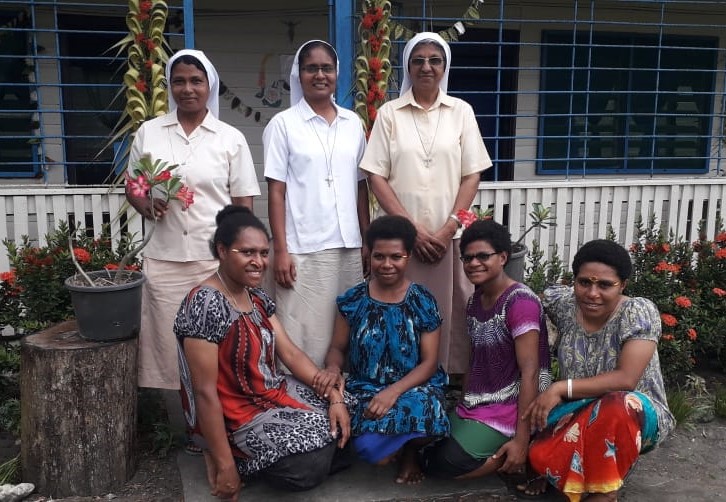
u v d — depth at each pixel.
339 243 3.13
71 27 5.55
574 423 2.52
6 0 4.38
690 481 2.94
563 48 6.47
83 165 5.82
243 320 2.57
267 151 3.12
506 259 2.78
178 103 2.99
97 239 3.86
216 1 5.82
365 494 2.75
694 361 4.07
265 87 6.10
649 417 2.48
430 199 3.19
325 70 3.04
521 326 2.69
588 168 6.79
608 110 6.71
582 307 2.61
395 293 2.86
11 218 4.46
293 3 5.99
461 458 2.71
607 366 2.63
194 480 2.85
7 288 3.58
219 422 2.48
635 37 6.57
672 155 6.91
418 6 6.04
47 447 2.75
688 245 4.36
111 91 5.75
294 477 2.55
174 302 3.07
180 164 2.99
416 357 2.84
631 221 5.17
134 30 3.80
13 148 5.62
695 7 6.54
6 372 3.51
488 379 2.84
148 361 3.14
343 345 3.00
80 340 2.82
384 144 3.23
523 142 6.63
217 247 2.52
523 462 2.67
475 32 6.37
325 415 2.70
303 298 3.14
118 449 2.83
